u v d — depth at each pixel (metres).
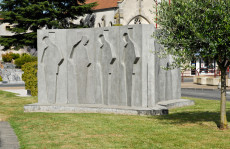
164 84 15.86
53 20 44.69
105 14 55.81
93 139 8.66
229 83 28.84
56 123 11.06
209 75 45.56
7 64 56.03
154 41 13.99
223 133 9.24
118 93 14.07
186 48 9.05
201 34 8.52
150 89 13.62
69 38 14.88
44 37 15.06
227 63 9.54
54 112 14.06
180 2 9.24
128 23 53.44
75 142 8.36
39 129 10.16
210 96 21.52
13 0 44.59
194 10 8.90
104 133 9.38
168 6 9.57
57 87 15.02
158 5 9.78
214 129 9.81
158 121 11.27
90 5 47.53
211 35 8.58
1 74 45.16
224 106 9.84
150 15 54.34
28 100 19.27
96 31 14.52
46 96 15.12
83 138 8.80
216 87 28.62
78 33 14.74
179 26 9.42
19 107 16.17
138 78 13.53
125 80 13.88
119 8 52.69
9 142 8.52
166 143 8.16
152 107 13.48
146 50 13.48
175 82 16.88
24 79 22.11
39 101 15.20
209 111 13.80
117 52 14.05
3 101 18.89
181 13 9.27
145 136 8.95
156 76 14.52
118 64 14.03
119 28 13.98
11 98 20.38
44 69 15.11
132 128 10.03
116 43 14.09
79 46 14.80
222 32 8.50
